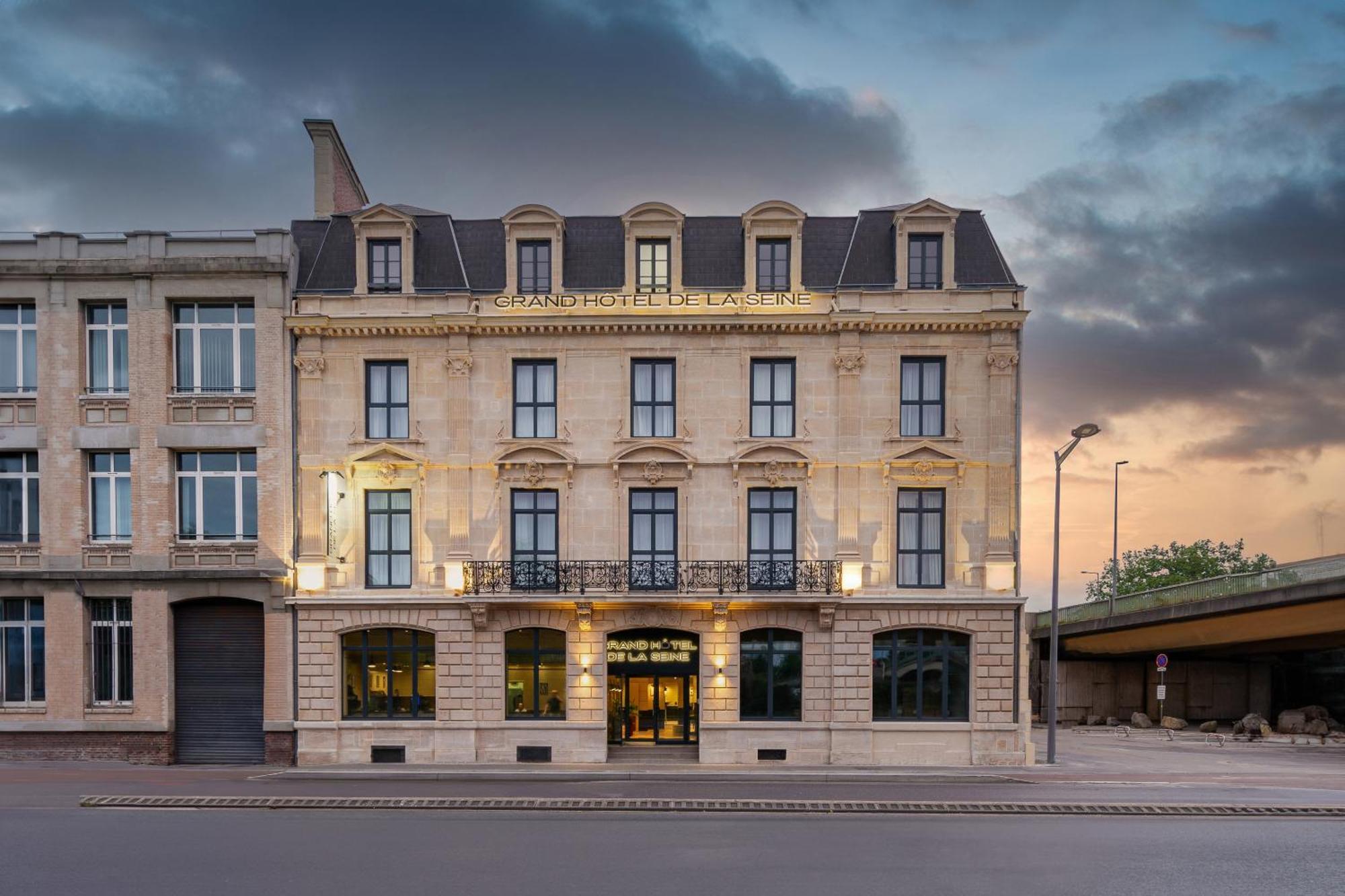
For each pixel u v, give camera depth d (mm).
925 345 25688
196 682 25828
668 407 26203
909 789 20625
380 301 26078
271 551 25609
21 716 25594
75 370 26062
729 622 25531
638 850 14633
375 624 25594
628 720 26188
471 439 25969
